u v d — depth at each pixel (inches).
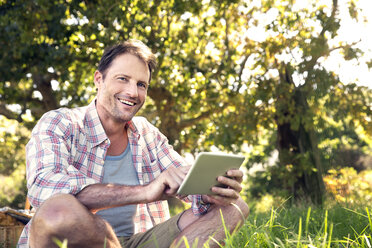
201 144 562.3
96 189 73.4
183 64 448.8
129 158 99.5
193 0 404.2
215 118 479.2
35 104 502.3
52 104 492.4
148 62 99.2
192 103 460.1
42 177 77.5
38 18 388.2
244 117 397.7
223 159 72.7
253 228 90.4
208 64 456.8
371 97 344.2
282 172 354.9
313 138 341.7
